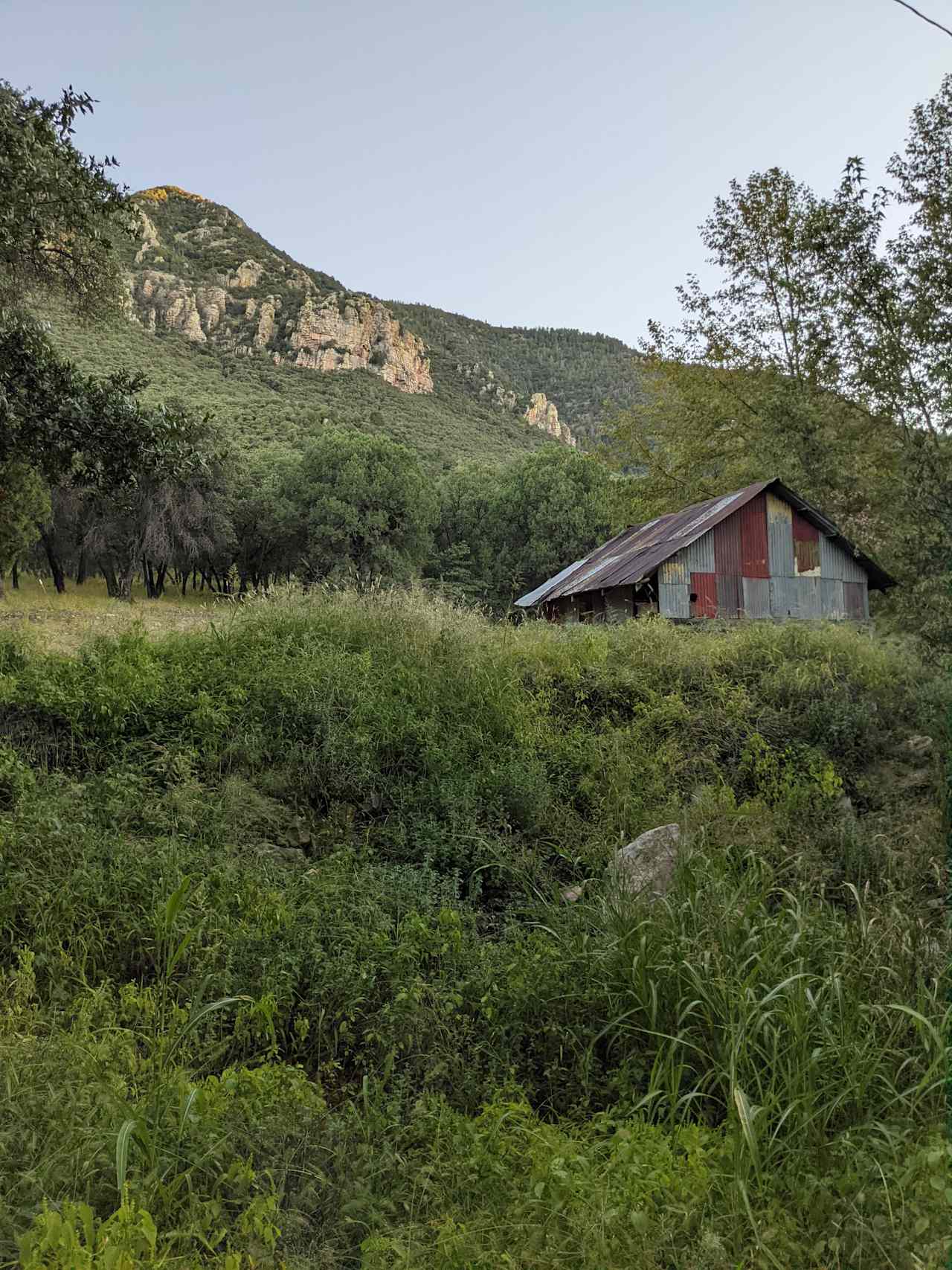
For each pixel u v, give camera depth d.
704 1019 4.41
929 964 4.70
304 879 6.31
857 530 20.75
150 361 130.62
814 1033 4.13
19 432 10.11
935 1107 3.60
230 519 46.25
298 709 8.91
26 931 5.26
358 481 49.47
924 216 18.61
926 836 7.12
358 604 11.84
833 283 20.12
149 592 42.53
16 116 10.08
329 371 186.88
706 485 30.22
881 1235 2.89
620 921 5.25
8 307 13.79
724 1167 3.36
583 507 50.97
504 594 51.09
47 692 8.48
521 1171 3.45
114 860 6.04
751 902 5.13
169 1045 4.16
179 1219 3.02
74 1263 2.51
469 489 59.78
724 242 27.58
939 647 11.26
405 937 5.54
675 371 29.17
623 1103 4.07
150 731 8.48
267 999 4.55
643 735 9.66
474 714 9.52
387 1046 4.53
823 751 9.29
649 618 13.70
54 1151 3.19
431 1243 3.04
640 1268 2.77
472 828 7.64
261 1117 3.62
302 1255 3.01
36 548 44.56
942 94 18.08
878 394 18.84
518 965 5.14
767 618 18.70
